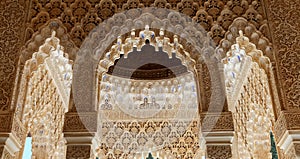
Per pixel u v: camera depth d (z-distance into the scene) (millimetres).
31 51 3180
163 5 3383
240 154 4633
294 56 3080
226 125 2965
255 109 4238
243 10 3338
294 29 3199
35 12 3330
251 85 4176
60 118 4762
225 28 3281
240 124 4668
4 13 3297
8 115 2846
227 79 4285
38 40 3223
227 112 3023
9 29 3219
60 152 4695
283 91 2953
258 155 4199
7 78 3002
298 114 2840
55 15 3324
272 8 3314
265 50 3162
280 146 2939
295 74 3004
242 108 4574
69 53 3209
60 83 4562
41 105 4215
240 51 3418
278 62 3070
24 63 3111
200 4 3387
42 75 4051
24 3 3357
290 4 3320
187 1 3404
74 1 3398
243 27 3270
